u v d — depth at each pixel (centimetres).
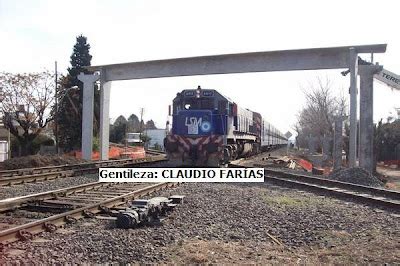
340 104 5012
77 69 5178
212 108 2392
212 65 2684
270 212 1075
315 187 1523
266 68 2558
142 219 894
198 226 903
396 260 666
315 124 5422
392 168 3869
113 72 2959
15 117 4184
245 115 3102
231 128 2541
